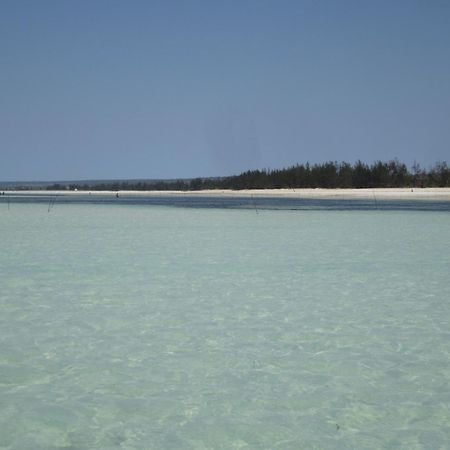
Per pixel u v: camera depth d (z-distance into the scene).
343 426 4.77
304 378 5.87
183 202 58.09
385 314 8.55
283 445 4.45
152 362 6.35
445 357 6.53
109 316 8.38
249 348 6.87
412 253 15.60
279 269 12.79
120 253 15.53
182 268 12.92
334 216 32.53
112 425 4.80
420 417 4.94
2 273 12.17
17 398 5.36
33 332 7.53
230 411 5.07
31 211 39.22
